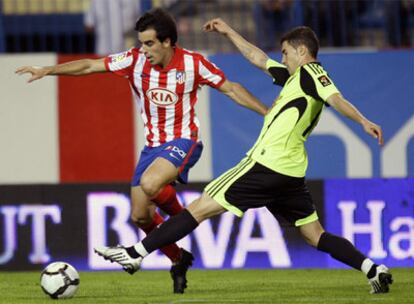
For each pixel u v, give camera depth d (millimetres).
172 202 22188
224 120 36938
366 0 40375
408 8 40688
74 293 21516
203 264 29359
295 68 20828
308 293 22375
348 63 37625
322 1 40406
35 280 26812
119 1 40906
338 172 37188
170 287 24391
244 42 22672
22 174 37062
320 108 20516
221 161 37000
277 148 20359
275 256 29484
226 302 20375
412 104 37719
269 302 20328
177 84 21719
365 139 37188
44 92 37031
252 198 20516
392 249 29656
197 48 42031
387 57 37688
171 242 20516
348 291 22703
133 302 20578
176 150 21812
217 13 41969
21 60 36938
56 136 37062
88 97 37031
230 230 29391
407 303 19828
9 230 29578
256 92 37156
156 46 21125
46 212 29594
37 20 40562
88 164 37094
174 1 41875
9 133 37000
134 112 37188
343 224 29672
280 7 40875
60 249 29594
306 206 21219
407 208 29688
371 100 37656
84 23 40906
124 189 29609
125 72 22000
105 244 29547
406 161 37594
